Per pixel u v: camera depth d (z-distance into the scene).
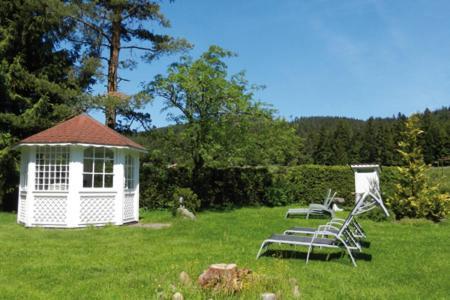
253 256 8.92
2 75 19.12
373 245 10.27
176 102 19.19
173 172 20.50
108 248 9.96
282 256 8.98
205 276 6.08
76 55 22.50
